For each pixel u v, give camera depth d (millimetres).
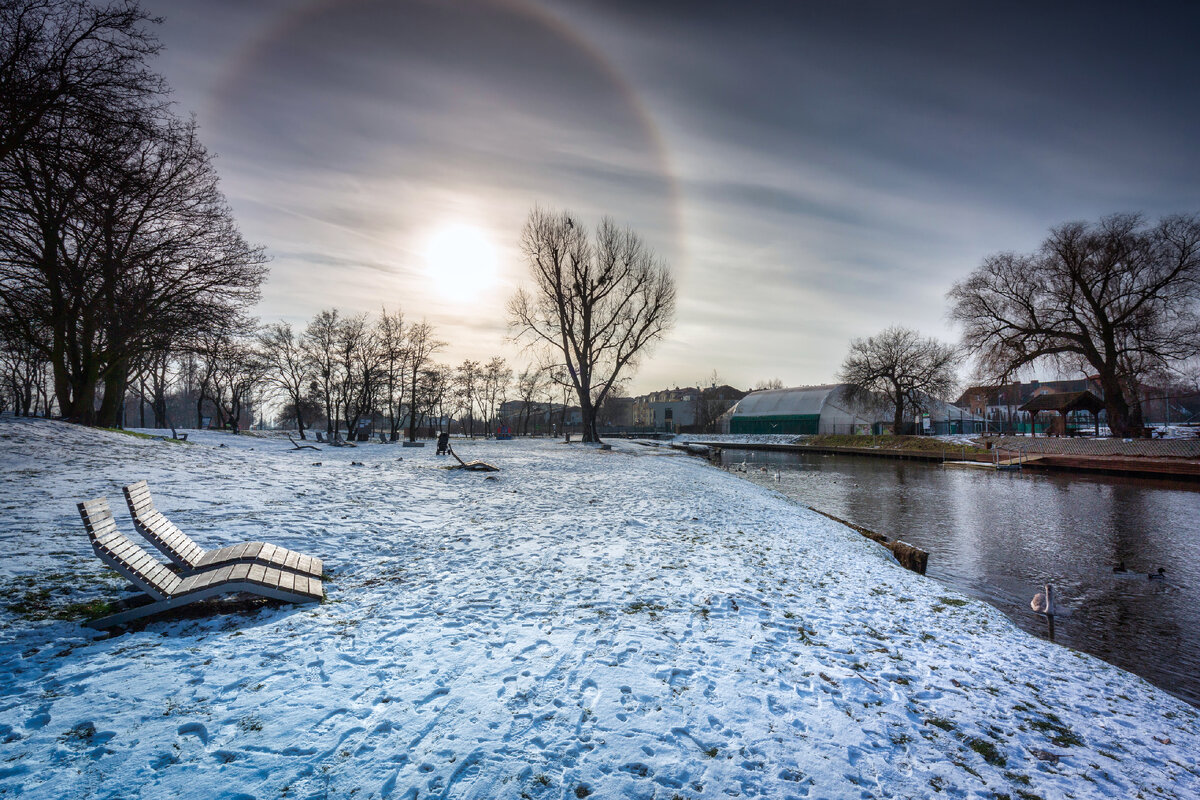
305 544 7414
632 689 4070
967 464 39781
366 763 3012
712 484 18469
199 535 7145
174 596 4672
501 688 3930
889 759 3557
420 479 15500
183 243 21109
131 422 90875
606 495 14328
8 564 5449
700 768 3234
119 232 19734
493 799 2812
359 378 49719
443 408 70125
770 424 79125
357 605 5418
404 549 7742
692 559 8078
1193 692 6711
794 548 9641
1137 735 4281
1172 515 19047
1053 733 4160
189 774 2824
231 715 3367
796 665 4789
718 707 3943
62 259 19125
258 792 2738
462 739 3293
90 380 20281
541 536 9023
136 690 3572
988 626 6621
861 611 6566
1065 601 10125
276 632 4645
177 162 20812
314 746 3121
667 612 5762
